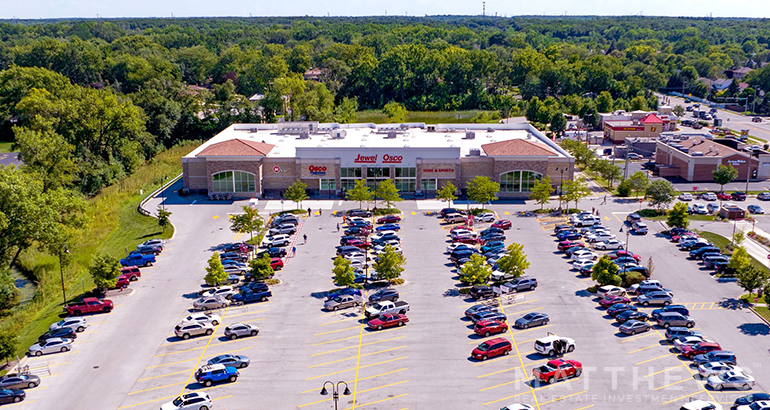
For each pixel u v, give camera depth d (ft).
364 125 567.18
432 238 363.76
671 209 416.67
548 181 415.03
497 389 212.43
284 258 334.24
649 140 615.16
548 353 232.94
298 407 203.51
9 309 294.46
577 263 317.42
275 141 501.56
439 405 203.51
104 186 508.12
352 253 334.03
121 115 538.47
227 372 218.59
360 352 238.27
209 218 400.47
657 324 259.39
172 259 334.24
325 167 442.91
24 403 208.64
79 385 219.00
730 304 277.85
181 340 250.16
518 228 379.96
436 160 440.45
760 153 514.68
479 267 290.15
